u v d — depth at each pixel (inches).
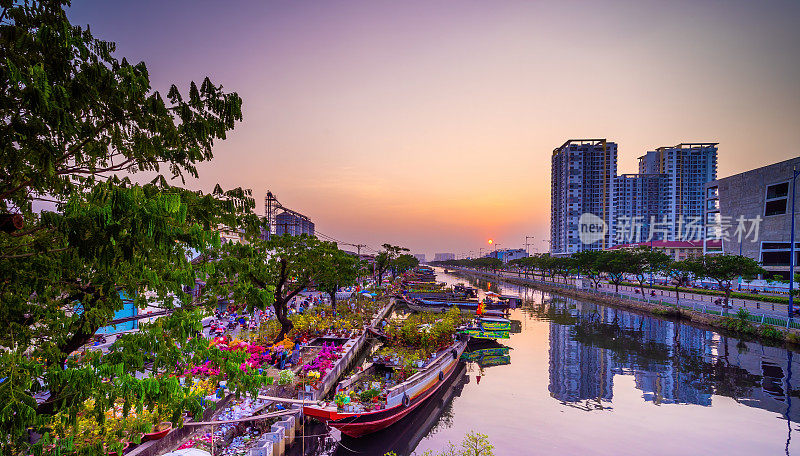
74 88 187.0
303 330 1122.7
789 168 2748.5
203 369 598.9
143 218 155.7
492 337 1406.3
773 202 2886.3
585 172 6515.8
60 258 216.5
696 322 1768.0
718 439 686.5
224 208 257.1
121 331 783.7
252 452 502.0
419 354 979.3
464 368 1138.7
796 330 1318.9
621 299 2437.3
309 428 669.3
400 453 633.0
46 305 236.4
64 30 181.3
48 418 180.4
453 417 783.1
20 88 169.3
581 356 1270.9
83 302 241.3
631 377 1048.8
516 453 634.8
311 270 968.9
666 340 1489.9
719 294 2444.6
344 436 663.1
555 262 4028.1
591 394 917.2
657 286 3218.5
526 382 1011.9
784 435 703.1
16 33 177.8
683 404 851.4
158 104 217.8
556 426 737.0
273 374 741.3
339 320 1306.6
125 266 210.7
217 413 573.0
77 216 157.2
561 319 2006.6
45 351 213.0
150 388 202.2
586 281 3870.6
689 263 2030.0
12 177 191.8
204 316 252.7
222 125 252.8
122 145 237.9
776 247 2834.6
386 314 2021.4
